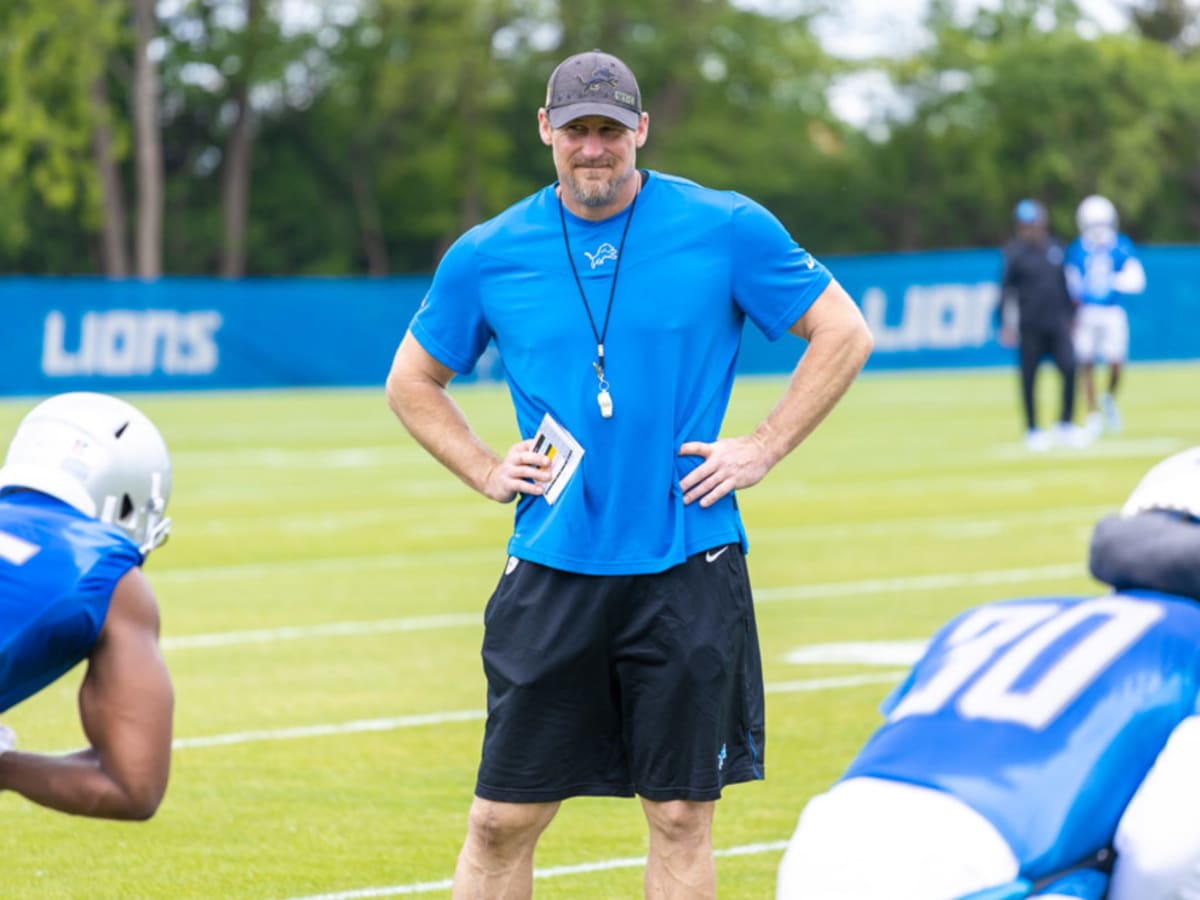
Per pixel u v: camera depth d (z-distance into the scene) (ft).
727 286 41.75
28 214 487.61
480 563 117.19
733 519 41.81
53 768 32.19
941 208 574.15
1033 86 552.00
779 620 94.84
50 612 31.86
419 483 167.22
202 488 164.25
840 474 166.40
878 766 32.99
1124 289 198.08
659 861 41.19
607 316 41.01
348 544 126.41
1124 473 161.48
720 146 548.31
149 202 469.16
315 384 311.06
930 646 35.96
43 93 449.06
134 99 496.64
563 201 41.96
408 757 68.39
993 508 139.95
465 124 525.75
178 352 298.76
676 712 40.50
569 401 41.19
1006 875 31.37
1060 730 32.42
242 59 501.15
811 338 42.42
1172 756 32.19
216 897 52.19
